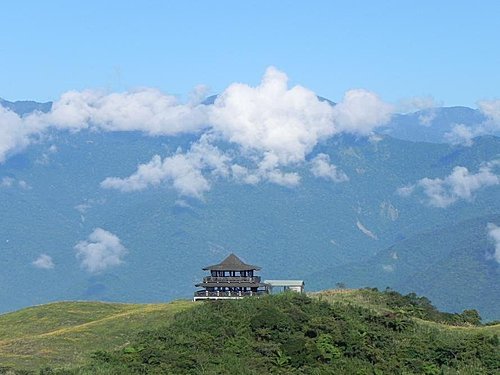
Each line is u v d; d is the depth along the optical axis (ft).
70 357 330.75
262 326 323.16
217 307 356.59
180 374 282.15
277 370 291.17
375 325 343.67
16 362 322.34
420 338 333.62
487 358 311.27
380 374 294.66
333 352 306.96
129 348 309.83
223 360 295.48
